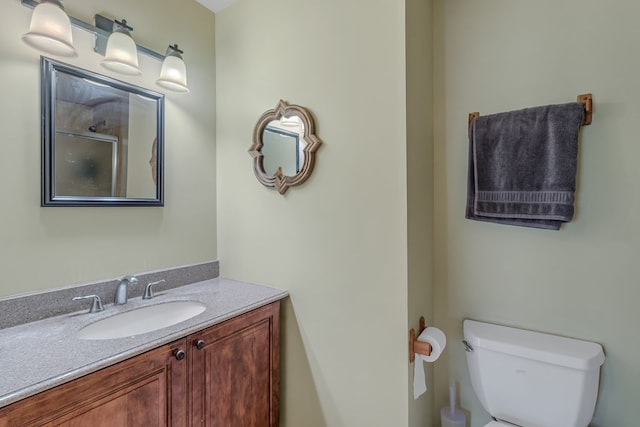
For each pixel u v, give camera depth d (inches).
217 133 70.4
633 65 43.4
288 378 59.8
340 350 53.4
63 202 46.5
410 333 47.0
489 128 50.6
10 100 42.0
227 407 48.3
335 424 54.1
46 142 44.9
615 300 44.8
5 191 41.7
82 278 49.3
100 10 51.0
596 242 45.9
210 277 68.7
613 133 44.6
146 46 57.7
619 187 44.3
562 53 47.9
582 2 46.5
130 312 49.7
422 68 52.6
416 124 49.9
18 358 33.4
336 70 52.7
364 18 49.8
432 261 57.9
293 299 59.1
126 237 54.9
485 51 54.1
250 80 64.5
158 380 38.7
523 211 47.3
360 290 51.1
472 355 49.9
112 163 52.5
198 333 43.5
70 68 47.3
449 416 54.1
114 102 52.8
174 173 62.4
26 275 43.6
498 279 53.3
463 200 56.2
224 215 69.7
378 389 49.6
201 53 67.5
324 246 54.8
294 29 57.7
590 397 42.3
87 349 35.6
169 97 61.4
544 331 49.6
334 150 53.2
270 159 61.0
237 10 66.4
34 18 39.6
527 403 45.3
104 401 33.6
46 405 29.4
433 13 58.4
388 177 48.0
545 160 46.1
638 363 43.4
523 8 50.9
